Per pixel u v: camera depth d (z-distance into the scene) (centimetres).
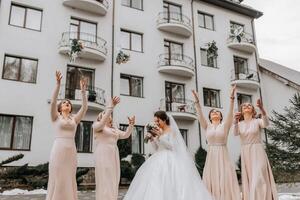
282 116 1548
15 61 1628
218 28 2448
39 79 1650
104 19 1948
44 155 1566
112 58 1908
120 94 1873
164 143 534
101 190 603
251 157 567
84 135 1698
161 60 2077
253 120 591
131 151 1781
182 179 497
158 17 2161
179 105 2039
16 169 1360
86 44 1775
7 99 1547
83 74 1814
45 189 1369
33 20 1730
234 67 2452
